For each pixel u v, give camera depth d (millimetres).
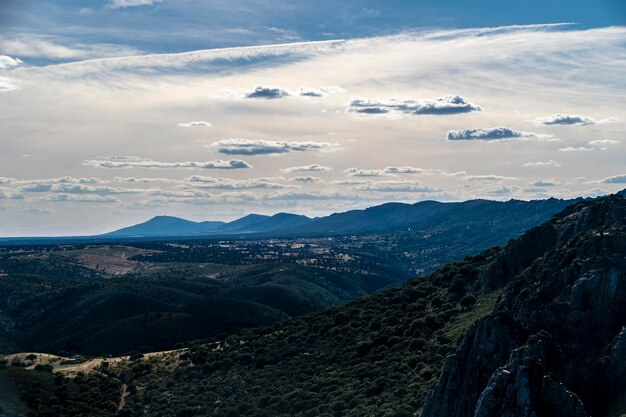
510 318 66188
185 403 126562
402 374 100750
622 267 65875
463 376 64750
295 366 128000
